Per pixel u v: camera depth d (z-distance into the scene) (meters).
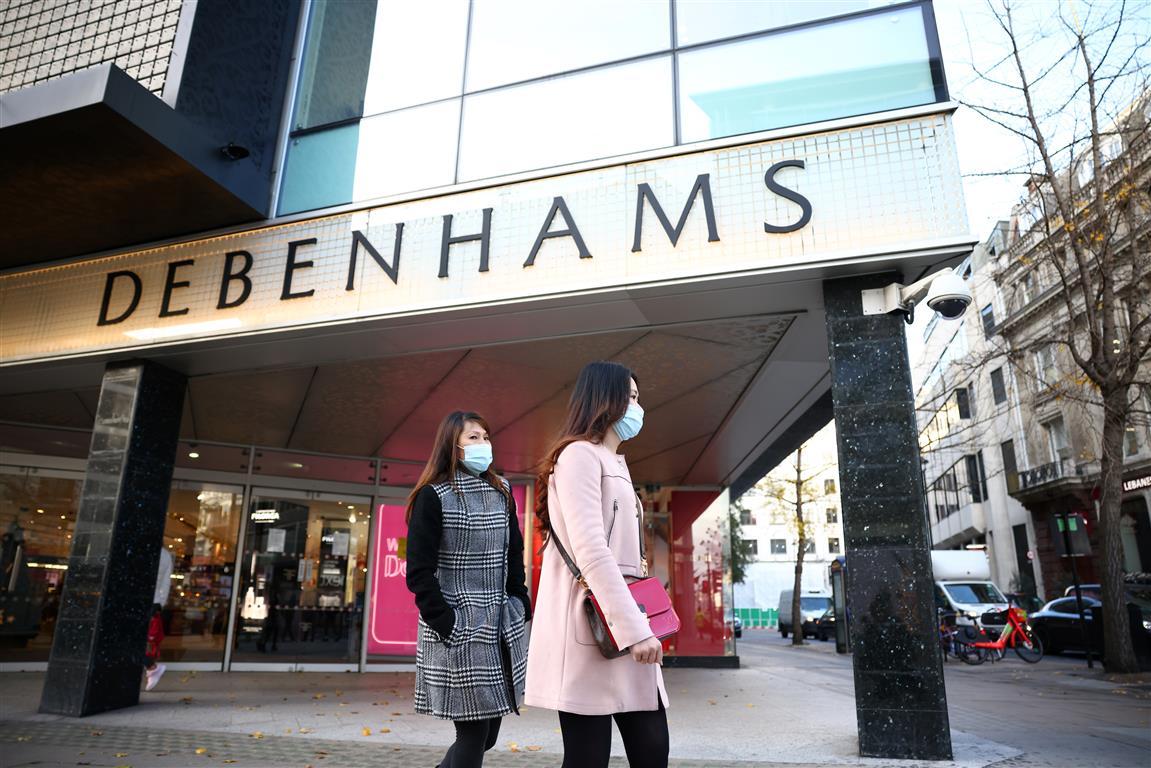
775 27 6.32
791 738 5.88
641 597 2.12
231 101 7.13
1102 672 12.41
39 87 6.00
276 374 8.27
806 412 10.05
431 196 6.76
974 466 36.16
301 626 11.68
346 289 6.82
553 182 6.37
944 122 5.52
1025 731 6.39
